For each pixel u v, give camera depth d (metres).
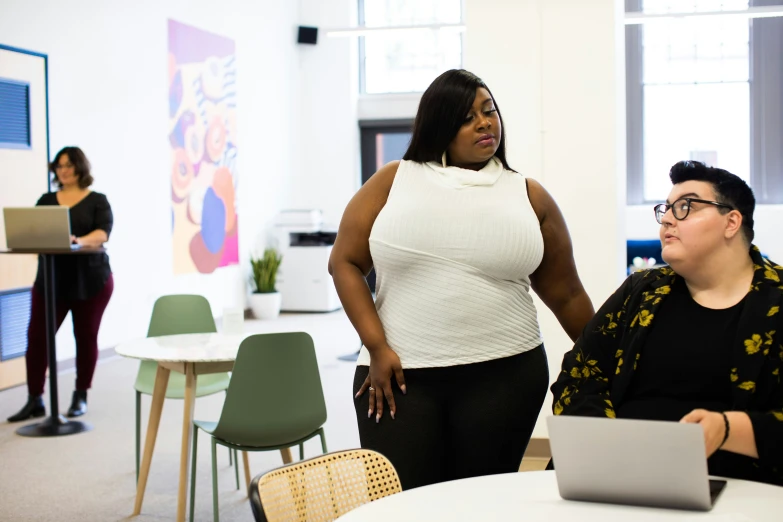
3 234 6.16
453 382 2.05
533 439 4.25
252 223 10.40
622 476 1.40
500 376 2.06
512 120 4.25
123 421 5.14
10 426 5.02
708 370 1.68
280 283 10.82
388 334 2.10
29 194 6.44
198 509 3.58
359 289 2.14
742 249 1.71
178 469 4.16
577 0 4.19
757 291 1.65
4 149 6.17
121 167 7.61
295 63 11.66
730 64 10.49
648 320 1.76
